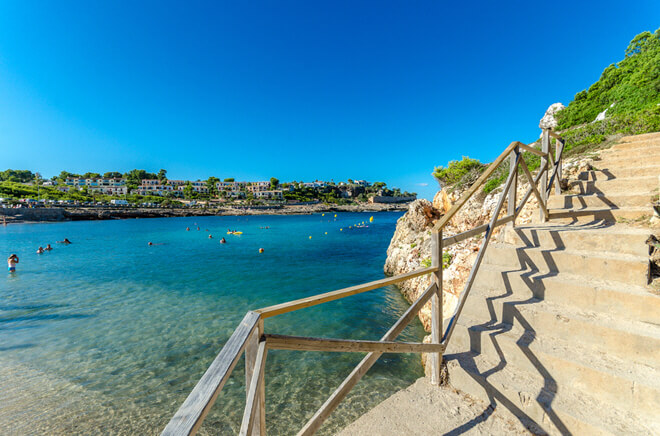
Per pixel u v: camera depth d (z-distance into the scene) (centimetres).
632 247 334
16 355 828
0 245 3375
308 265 2231
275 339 150
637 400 214
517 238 421
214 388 107
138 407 608
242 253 2825
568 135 1130
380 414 249
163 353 840
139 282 1720
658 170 512
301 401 611
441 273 282
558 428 222
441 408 255
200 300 1373
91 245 3416
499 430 231
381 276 1869
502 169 1159
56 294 1475
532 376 262
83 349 866
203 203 13762
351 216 10912
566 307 304
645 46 1606
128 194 14238
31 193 10619
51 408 604
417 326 984
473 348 308
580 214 470
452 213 283
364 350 202
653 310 260
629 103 1309
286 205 15325
